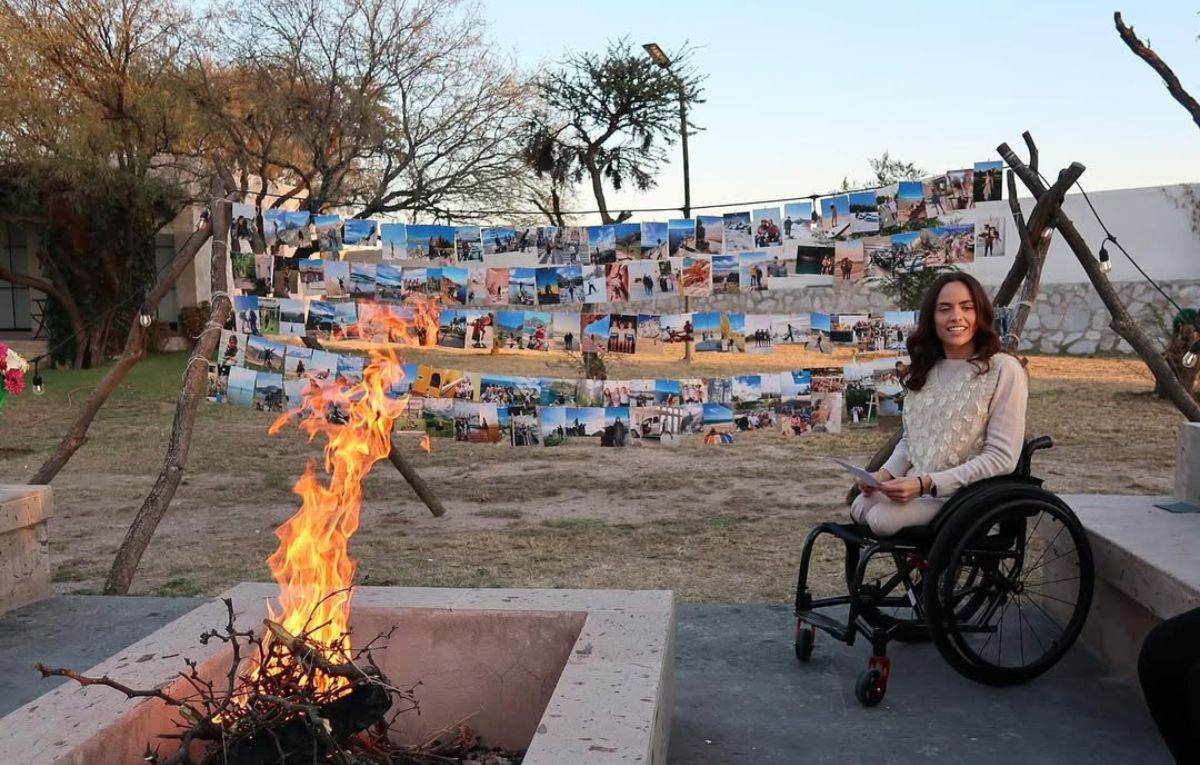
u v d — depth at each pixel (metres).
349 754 2.32
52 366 19.69
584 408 6.57
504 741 2.81
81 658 3.91
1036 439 3.63
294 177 19.66
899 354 6.40
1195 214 19.84
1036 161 6.19
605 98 16.41
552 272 6.45
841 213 6.23
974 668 3.44
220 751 2.23
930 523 3.44
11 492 4.60
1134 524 3.84
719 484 9.29
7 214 18.78
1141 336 6.32
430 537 7.30
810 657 3.86
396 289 6.49
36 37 17.25
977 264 21.27
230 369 6.49
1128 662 3.61
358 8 17.11
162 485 5.59
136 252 19.84
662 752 2.48
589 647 2.52
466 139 18.28
